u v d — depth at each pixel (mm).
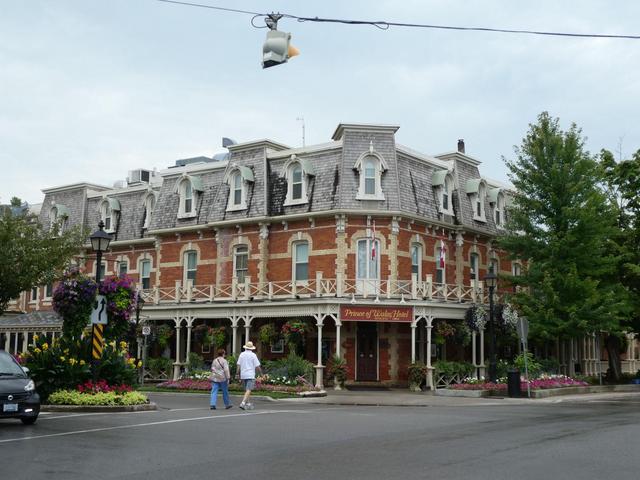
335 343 33750
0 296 32656
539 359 35938
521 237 34156
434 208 36062
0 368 15984
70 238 36438
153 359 36438
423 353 34719
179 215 38875
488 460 10359
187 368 34219
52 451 11438
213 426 15211
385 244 33500
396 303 31719
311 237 34281
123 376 21359
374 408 21562
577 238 33031
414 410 20516
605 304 31984
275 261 35250
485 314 32531
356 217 33594
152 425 15375
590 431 14086
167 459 10641
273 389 27812
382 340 33562
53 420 16406
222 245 36906
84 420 16422
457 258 37500
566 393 29359
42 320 43000
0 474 9398
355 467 9844
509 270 41875
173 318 35906
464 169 39781
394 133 34188
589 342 47375
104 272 43594
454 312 33938
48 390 19688
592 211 32312
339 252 33250
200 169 39156
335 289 32812
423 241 35406
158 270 39656
